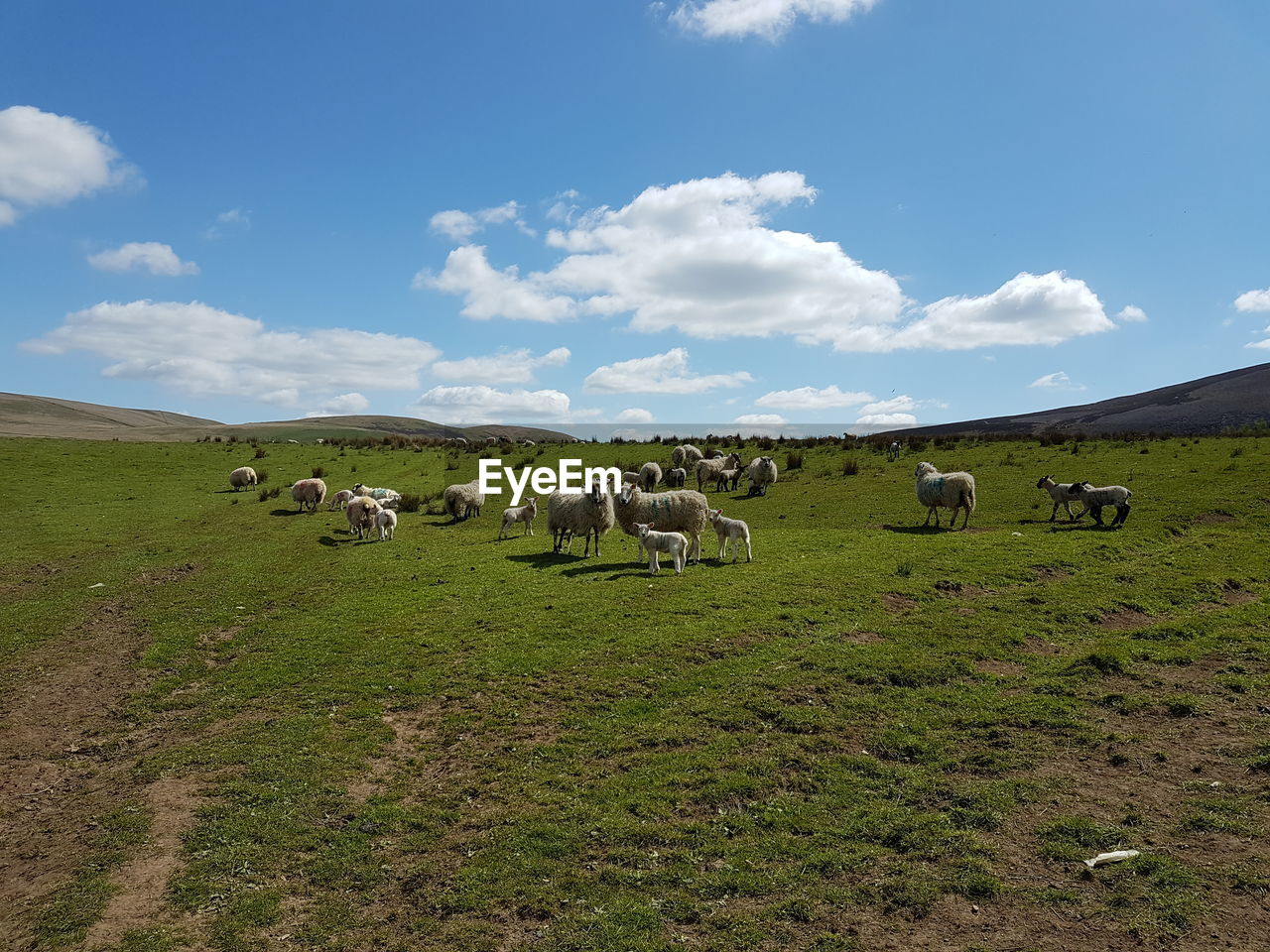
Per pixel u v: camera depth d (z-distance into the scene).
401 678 12.32
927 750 9.08
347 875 7.07
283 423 188.62
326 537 26.64
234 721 11.14
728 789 8.24
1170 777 8.11
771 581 16.77
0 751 10.66
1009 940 5.62
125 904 6.67
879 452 43.00
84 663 14.29
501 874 6.90
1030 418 148.75
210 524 29.78
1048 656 12.33
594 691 11.31
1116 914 5.78
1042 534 21.89
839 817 7.67
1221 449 34.91
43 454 44.31
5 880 7.34
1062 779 8.21
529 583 17.73
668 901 6.38
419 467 45.59
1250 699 10.02
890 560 18.59
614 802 8.10
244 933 6.21
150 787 9.05
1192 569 17.17
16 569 22.58
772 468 33.72
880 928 5.88
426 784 8.92
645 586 16.72
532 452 49.91
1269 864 6.26
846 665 11.67
